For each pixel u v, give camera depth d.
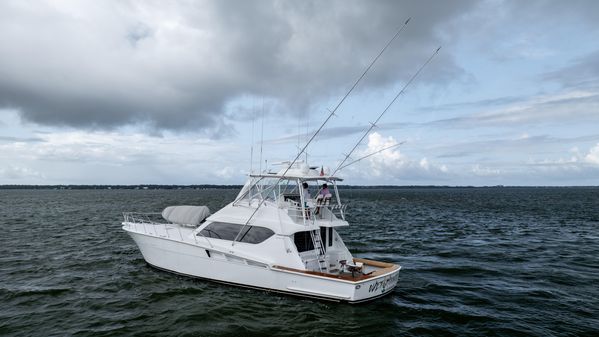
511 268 18.08
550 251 22.62
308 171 14.19
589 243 25.81
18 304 12.45
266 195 14.20
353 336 10.31
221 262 13.88
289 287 12.72
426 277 16.34
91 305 12.38
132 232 16.64
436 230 32.62
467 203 80.88
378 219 42.69
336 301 12.24
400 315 11.72
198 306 12.17
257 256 13.25
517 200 96.44
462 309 12.34
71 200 89.56
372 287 12.48
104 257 19.42
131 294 13.39
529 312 12.14
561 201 89.06
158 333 10.29
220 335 10.20
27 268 17.16
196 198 99.00
